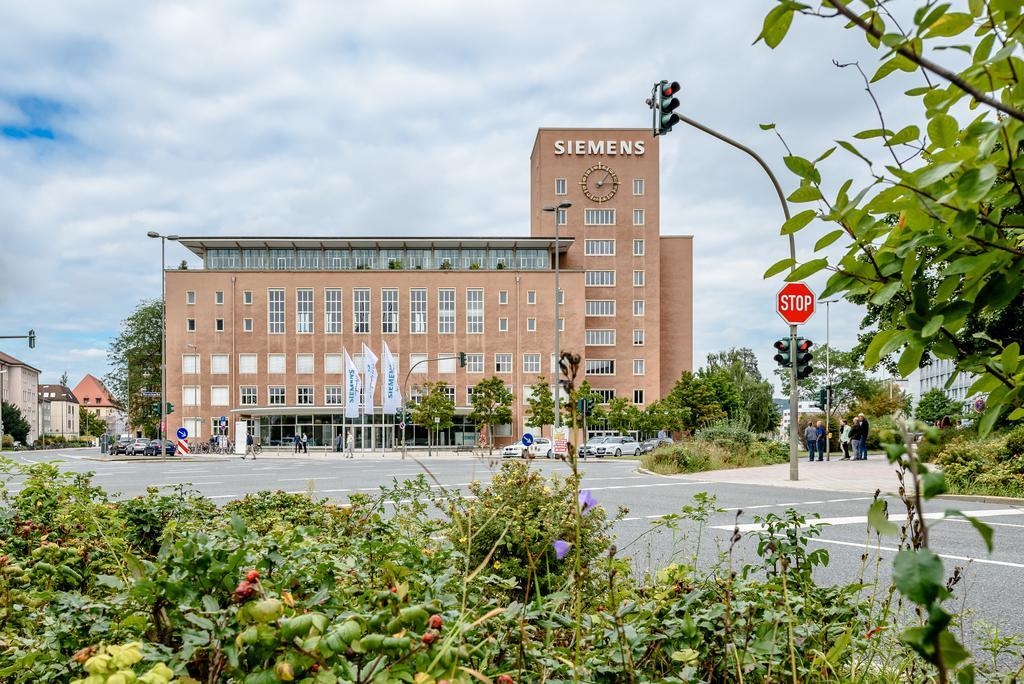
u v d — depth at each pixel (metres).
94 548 3.60
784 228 1.48
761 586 2.68
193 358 63.12
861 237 1.41
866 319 18.33
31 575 2.82
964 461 14.34
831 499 13.47
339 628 1.32
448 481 16.92
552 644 2.26
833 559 7.29
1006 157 1.29
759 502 12.90
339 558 2.32
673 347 76.62
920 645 0.86
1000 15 1.37
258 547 2.19
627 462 34.66
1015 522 10.25
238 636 1.38
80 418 168.00
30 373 137.50
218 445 56.50
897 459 0.90
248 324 63.78
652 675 2.11
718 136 13.56
